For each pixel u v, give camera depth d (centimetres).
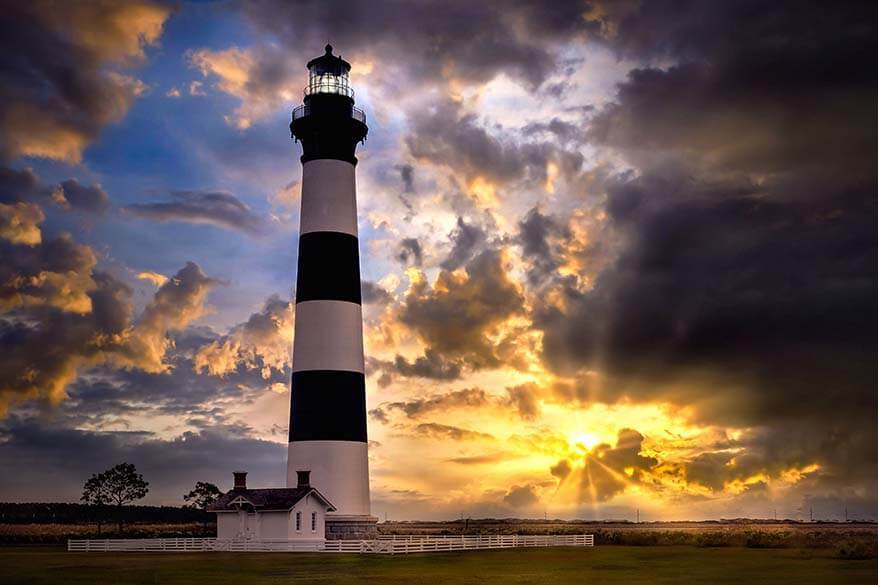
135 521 13725
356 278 6638
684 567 5006
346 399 6362
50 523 13088
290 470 6362
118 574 4391
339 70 6975
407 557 5609
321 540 6081
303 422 6341
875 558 6047
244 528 6259
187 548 6500
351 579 4062
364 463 6412
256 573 4403
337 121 6662
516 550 6675
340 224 6594
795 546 8325
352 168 6775
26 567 4916
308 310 6462
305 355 6419
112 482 9712
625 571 4662
